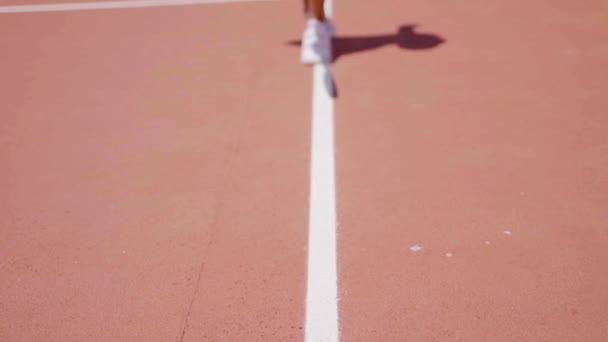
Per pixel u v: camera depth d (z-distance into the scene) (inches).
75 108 155.9
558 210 106.9
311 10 170.1
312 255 100.2
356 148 129.5
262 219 109.6
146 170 126.8
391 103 147.3
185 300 92.8
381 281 93.9
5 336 88.3
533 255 97.0
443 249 99.5
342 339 84.7
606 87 148.2
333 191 115.9
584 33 179.8
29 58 190.5
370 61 171.3
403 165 122.4
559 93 146.9
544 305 87.7
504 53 170.6
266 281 95.5
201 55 182.9
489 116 138.6
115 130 143.5
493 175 117.6
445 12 205.2
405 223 106.0
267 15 213.2
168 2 234.7
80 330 88.7
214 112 148.0
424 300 89.9
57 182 125.2
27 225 112.7
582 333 83.1
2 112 156.5
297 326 87.3
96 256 103.3
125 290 95.5
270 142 133.6
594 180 114.3
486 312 87.2
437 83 155.9
